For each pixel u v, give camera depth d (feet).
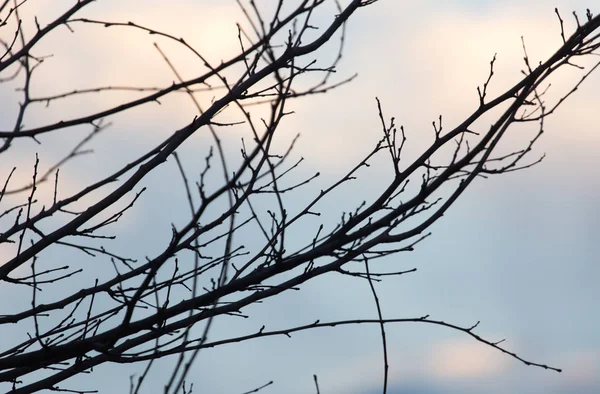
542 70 34.42
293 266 36.22
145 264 37.99
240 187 35.09
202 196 29.17
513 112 33.81
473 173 34.14
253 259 37.06
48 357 36.55
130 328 36.37
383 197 35.01
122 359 35.78
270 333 37.32
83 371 36.55
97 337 36.45
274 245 36.50
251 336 37.45
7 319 36.99
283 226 35.63
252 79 39.32
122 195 39.34
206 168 29.37
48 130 37.04
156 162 39.63
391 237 35.37
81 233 38.73
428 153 34.86
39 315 37.55
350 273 36.70
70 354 36.47
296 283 36.81
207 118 39.24
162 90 37.91
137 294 34.01
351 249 35.83
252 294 37.14
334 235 36.01
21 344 36.83
